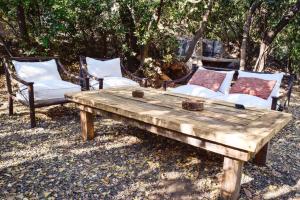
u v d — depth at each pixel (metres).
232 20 8.93
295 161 3.34
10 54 6.05
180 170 2.97
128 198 2.49
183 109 3.07
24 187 2.55
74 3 5.73
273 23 8.00
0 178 2.67
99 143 3.53
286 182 2.86
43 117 4.32
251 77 4.59
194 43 6.96
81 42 7.10
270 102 4.15
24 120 4.16
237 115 2.90
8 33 6.48
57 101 4.09
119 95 3.63
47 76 4.52
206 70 4.91
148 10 6.27
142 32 6.66
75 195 2.49
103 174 2.83
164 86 4.74
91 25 6.71
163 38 7.10
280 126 2.68
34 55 6.07
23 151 3.23
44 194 2.47
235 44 9.91
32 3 5.56
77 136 3.71
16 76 4.02
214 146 2.43
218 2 7.89
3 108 4.61
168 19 6.89
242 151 2.26
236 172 2.37
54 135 3.71
